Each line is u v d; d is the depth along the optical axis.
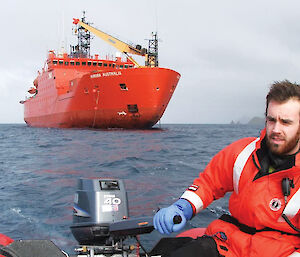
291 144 1.69
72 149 19.20
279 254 1.76
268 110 1.73
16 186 8.21
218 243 1.94
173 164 12.45
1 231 4.70
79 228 2.84
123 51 46.62
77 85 41.25
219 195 2.13
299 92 1.64
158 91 36.97
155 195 6.90
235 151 2.02
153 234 4.30
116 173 10.26
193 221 4.99
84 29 50.22
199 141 27.14
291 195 1.77
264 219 1.84
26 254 1.69
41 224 4.98
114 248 2.37
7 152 18.09
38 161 13.86
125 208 2.92
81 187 3.05
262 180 1.84
